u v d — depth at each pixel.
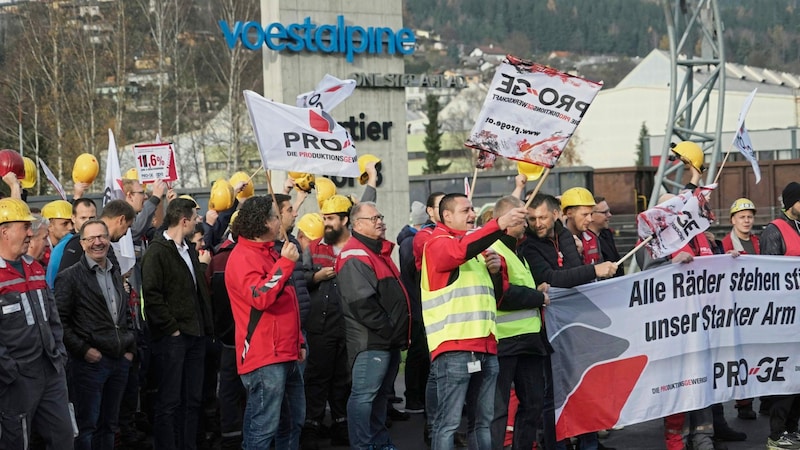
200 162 48.84
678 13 20.27
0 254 7.00
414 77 18.52
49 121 42.31
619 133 92.44
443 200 7.45
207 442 9.59
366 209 8.35
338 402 9.80
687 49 24.30
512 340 7.65
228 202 10.41
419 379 10.98
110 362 7.91
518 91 7.64
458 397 7.25
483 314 7.27
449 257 7.01
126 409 9.37
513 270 7.69
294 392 8.03
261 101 7.73
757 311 9.29
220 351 9.80
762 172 35.72
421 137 104.75
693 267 8.96
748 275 9.23
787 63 176.38
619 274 10.47
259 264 7.52
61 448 7.24
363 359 8.23
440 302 7.27
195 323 8.39
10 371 6.89
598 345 8.55
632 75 105.50
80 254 8.30
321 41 17.81
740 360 9.20
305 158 7.87
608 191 35.41
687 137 19.83
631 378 8.68
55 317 7.29
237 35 17.34
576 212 9.38
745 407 10.53
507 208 7.58
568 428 8.48
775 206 35.56
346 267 8.24
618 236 34.03
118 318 7.98
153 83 46.53
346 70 18.09
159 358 8.28
